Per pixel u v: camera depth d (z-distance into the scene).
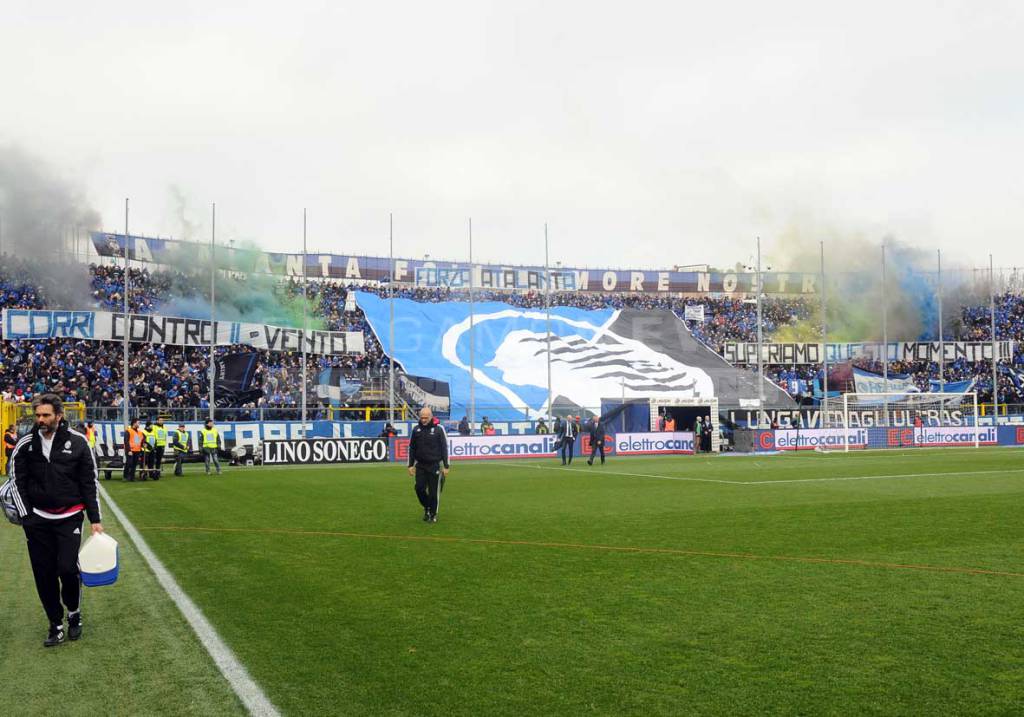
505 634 7.75
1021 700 5.87
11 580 10.97
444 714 5.71
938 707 5.75
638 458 42.84
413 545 13.27
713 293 79.75
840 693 6.04
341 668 6.75
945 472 28.66
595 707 5.82
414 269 72.69
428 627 8.02
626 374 59.38
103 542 7.85
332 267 69.94
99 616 8.76
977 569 10.62
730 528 14.78
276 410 46.22
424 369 57.62
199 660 7.07
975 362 66.75
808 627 7.87
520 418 53.47
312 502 20.66
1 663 7.13
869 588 9.54
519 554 12.25
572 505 19.19
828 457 40.91
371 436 46.09
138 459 28.95
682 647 7.26
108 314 49.12
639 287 79.12
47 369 48.44
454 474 30.77
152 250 60.66
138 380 49.91
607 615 8.42
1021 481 24.59
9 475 7.89
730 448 50.09
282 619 8.39
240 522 16.50
